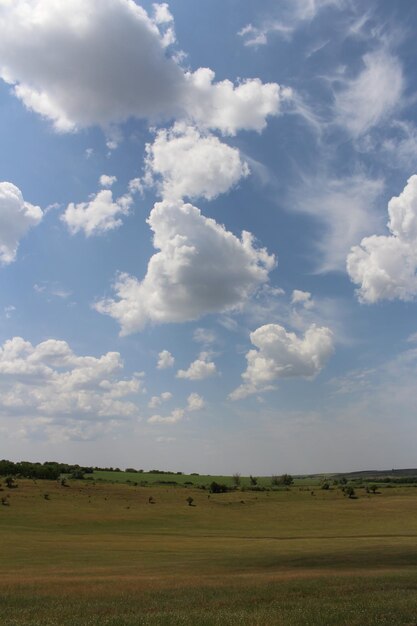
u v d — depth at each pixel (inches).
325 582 1150.3
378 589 1010.1
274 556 2082.9
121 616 779.4
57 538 3238.2
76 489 6072.8
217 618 730.8
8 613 844.0
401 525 4178.2
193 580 1322.6
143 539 3238.2
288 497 6225.4
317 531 3858.3
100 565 1943.9
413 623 676.7
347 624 671.1
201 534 3688.5
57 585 1236.5
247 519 4808.1
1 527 3836.1
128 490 6294.3
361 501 5812.0
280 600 912.3
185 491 6530.5
